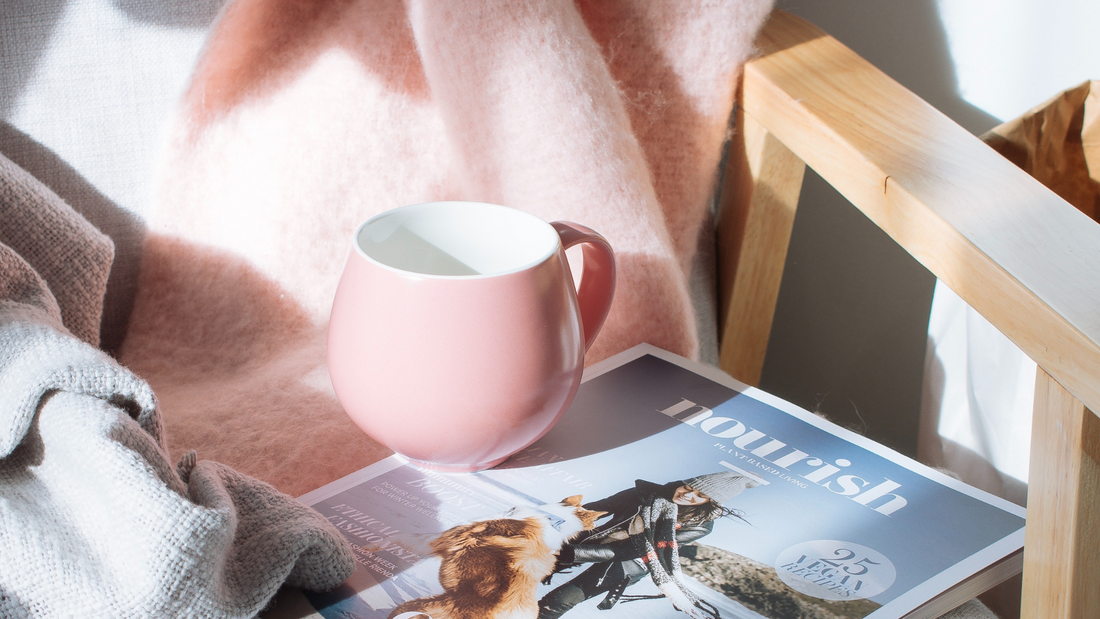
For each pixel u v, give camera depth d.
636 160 0.95
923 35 1.10
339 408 0.88
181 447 0.85
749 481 0.84
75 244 0.83
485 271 0.86
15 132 0.86
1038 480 0.79
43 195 0.83
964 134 0.90
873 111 0.92
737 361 1.08
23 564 0.71
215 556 0.72
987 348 0.96
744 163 1.02
